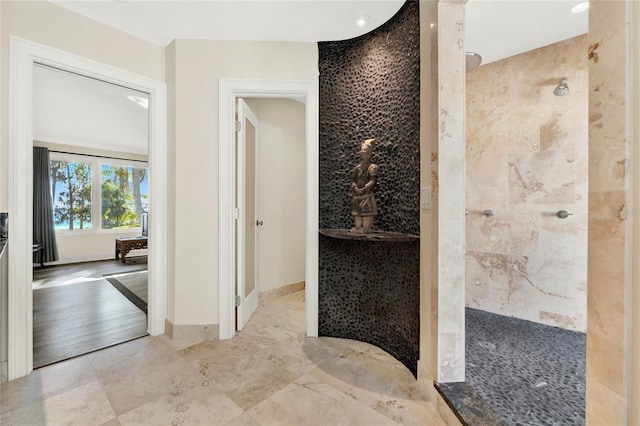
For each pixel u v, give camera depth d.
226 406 1.39
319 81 2.18
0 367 1.56
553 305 2.25
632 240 0.67
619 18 0.69
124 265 5.12
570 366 1.71
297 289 3.36
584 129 2.12
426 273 1.52
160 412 1.34
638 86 0.66
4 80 1.58
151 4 1.76
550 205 2.25
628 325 0.68
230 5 1.77
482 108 2.50
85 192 5.62
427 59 1.51
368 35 2.02
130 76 2.03
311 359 1.84
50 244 4.98
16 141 1.61
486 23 1.95
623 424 0.69
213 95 2.12
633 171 0.67
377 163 1.98
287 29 2.01
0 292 1.53
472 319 2.38
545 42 2.17
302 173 3.40
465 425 1.16
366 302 2.08
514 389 1.49
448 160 1.38
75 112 4.04
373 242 2.03
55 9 1.74
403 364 1.78
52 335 2.17
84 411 1.35
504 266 2.44
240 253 2.27
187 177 2.10
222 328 2.12
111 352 1.91
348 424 1.29
